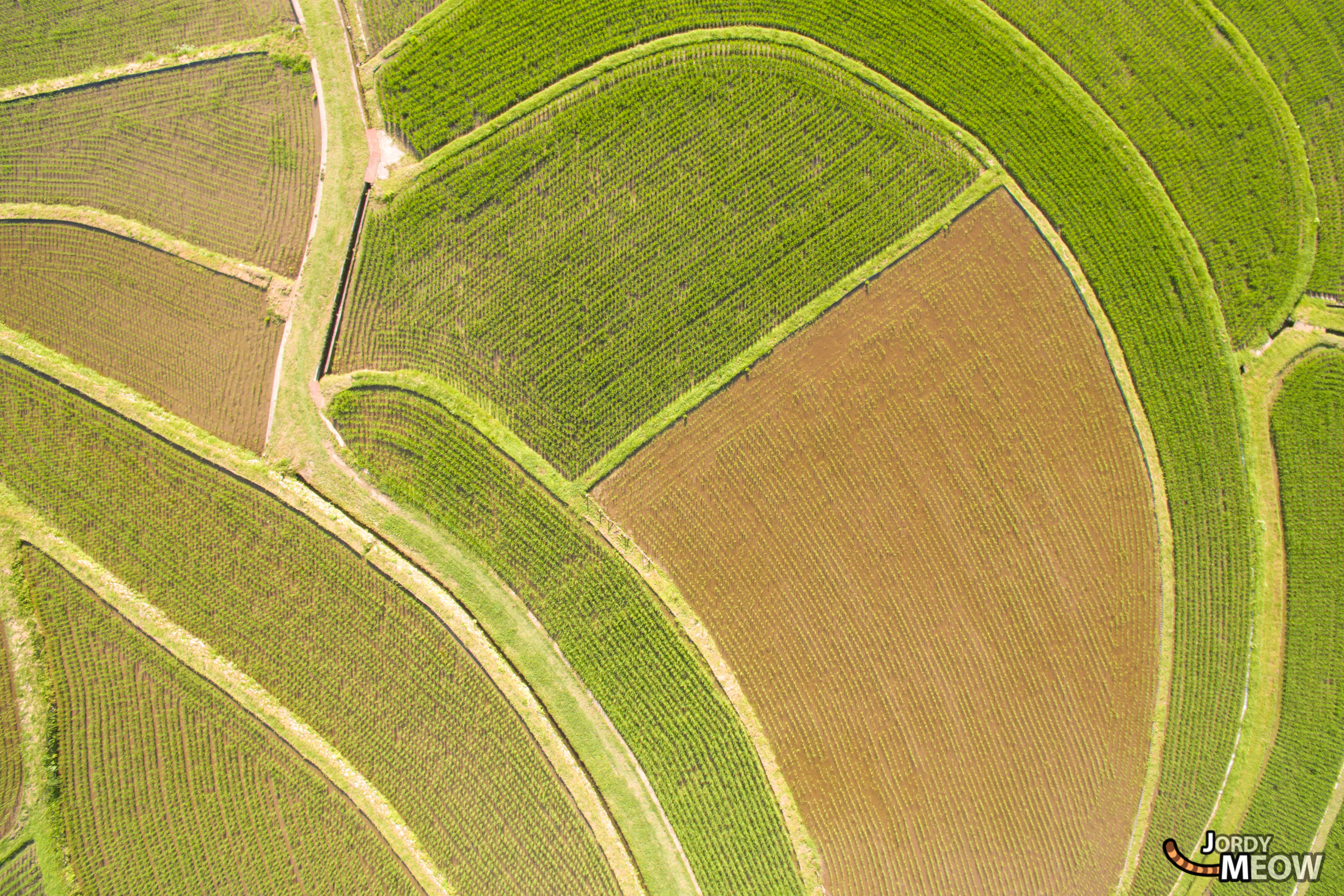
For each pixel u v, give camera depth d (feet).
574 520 59.21
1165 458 59.11
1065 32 59.98
